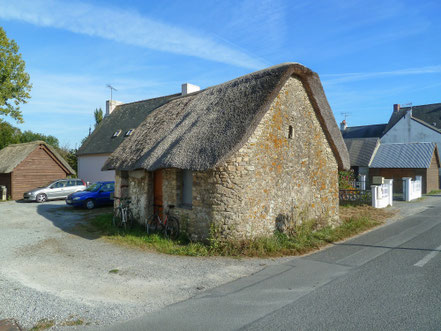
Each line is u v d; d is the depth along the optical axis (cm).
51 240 968
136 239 933
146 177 1083
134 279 614
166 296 531
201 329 413
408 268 638
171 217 938
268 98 824
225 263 709
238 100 886
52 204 1916
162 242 881
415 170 2538
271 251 778
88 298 525
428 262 675
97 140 2614
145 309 480
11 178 2289
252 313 455
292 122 948
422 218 1264
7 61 2331
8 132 3788
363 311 448
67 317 457
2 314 467
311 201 1008
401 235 957
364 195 1627
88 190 1733
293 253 779
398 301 478
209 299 514
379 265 666
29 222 1298
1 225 1238
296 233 884
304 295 516
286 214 900
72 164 3300
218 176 811
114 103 2966
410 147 2706
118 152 1239
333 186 1102
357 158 2817
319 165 1045
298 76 965
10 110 2398
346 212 1362
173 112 1173
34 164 2409
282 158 913
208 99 1030
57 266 705
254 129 801
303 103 991
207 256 762
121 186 1209
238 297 518
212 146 802
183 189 955
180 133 957
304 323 420
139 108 2639
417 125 3662
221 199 805
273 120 889
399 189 2609
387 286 542
